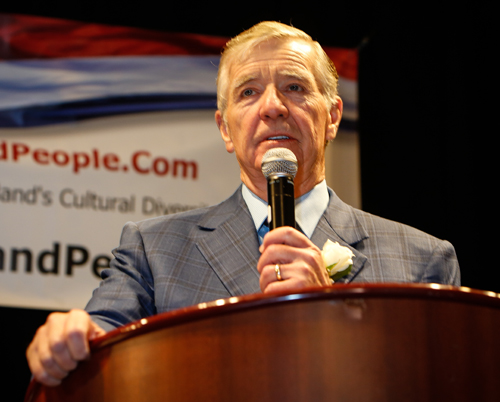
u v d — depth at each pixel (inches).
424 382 32.6
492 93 136.6
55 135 118.5
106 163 119.0
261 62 66.7
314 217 64.8
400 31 138.7
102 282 61.8
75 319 37.6
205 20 135.6
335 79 72.9
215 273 59.7
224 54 72.8
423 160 135.0
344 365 32.8
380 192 132.5
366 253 61.2
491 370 33.1
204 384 33.5
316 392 32.6
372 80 136.9
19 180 115.3
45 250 113.6
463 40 138.2
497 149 135.5
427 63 138.3
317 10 139.3
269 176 51.4
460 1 138.6
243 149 65.4
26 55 121.3
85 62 123.3
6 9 128.0
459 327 33.2
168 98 124.3
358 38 139.7
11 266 112.3
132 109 122.5
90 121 120.4
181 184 120.9
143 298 60.0
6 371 114.7
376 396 32.4
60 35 123.9
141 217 118.1
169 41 127.6
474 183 134.8
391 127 135.6
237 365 33.3
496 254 133.0
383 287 33.0
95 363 36.1
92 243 115.3
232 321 33.7
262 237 63.4
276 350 33.1
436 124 136.5
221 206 68.0
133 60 125.1
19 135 117.1
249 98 66.5
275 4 138.4
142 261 62.2
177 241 63.3
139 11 133.3
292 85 66.2
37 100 119.6
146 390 34.4
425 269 60.2
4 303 111.0
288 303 33.2
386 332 33.0
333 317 33.1
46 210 115.1
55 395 38.1
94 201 117.0
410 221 132.9
